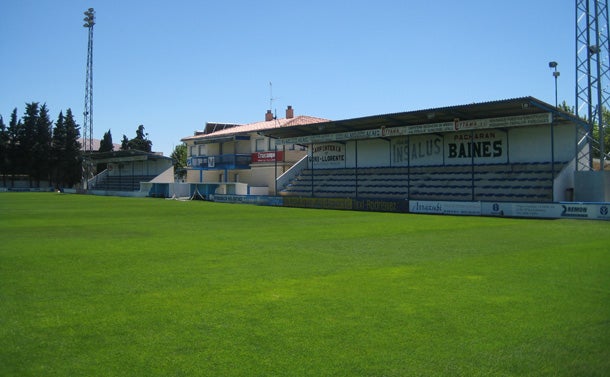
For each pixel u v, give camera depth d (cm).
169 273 1037
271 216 2791
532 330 648
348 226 2134
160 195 5781
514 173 3412
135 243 1536
